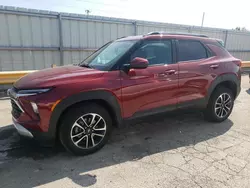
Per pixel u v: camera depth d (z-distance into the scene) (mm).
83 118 2891
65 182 2434
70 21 8586
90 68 3279
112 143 3389
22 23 7621
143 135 3705
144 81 3195
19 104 2703
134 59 2969
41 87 2631
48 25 8156
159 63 3404
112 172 2627
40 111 2594
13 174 2572
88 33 9117
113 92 2955
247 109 5238
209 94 3977
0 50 7449
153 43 3434
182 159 2926
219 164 2797
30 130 2680
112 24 9617
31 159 2904
